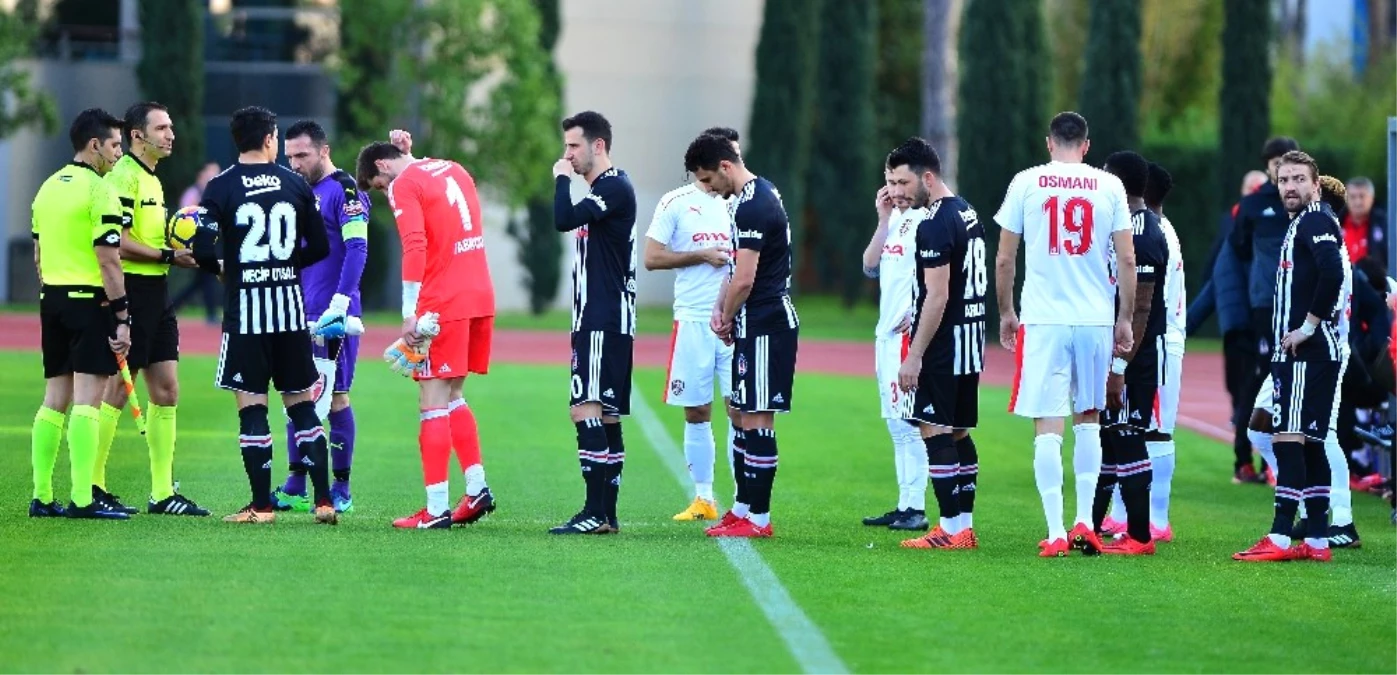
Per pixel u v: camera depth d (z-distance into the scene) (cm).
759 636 2769
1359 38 16612
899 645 2741
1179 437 6912
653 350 11069
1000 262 3803
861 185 16600
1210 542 4159
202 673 2419
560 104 14912
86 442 3819
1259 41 12312
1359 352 5153
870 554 3691
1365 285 5153
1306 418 3812
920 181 3741
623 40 17212
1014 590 3275
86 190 3766
